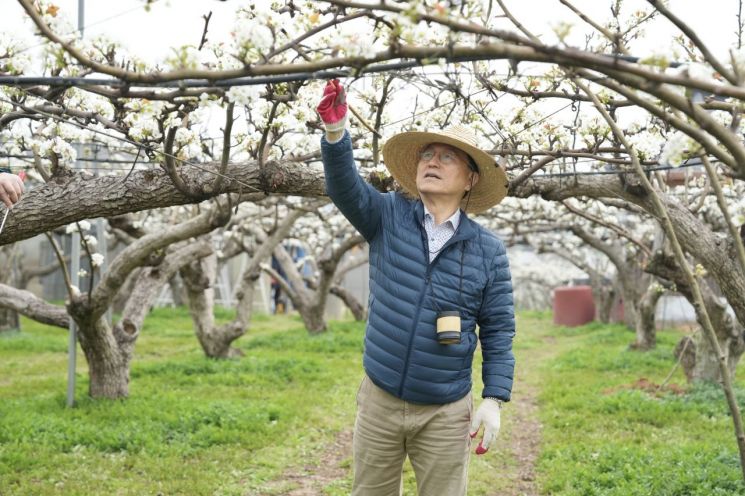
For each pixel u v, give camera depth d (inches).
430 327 132.8
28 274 769.6
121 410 306.3
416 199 151.8
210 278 460.1
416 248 135.1
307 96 175.5
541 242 733.9
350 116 212.7
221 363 445.1
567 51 82.9
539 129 189.3
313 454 269.9
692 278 98.8
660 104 145.3
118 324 342.3
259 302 976.9
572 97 150.5
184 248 362.0
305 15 118.9
